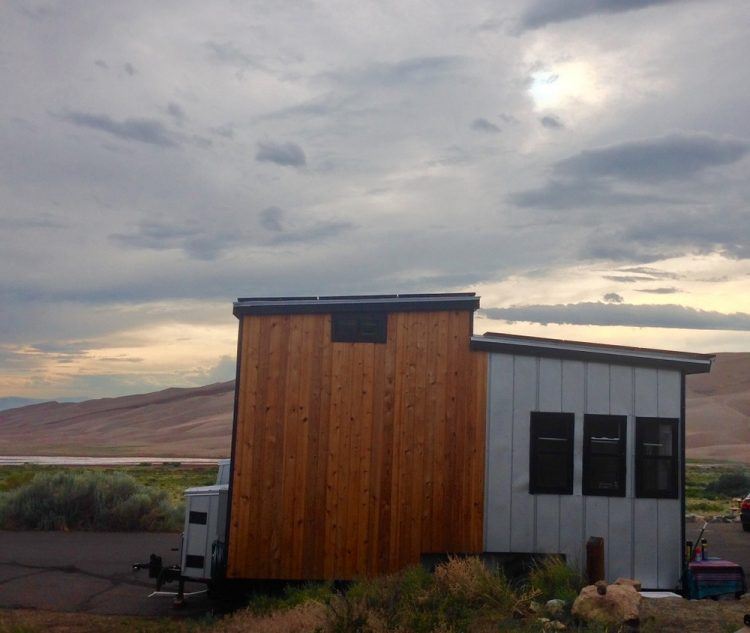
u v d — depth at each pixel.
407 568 12.04
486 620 9.50
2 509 22.28
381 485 13.01
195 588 14.34
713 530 24.23
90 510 22.33
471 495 12.98
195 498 13.14
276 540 12.88
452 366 13.20
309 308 13.30
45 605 12.69
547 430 13.20
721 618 9.09
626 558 12.88
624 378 13.30
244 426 13.12
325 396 13.17
